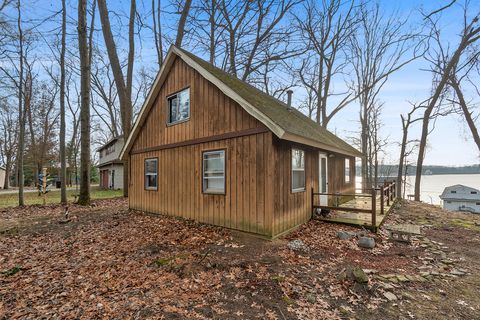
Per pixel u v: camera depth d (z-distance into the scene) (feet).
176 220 28.22
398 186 63.26
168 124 30.81
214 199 24.86
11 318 10.33
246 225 22.00
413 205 41.98
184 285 12.92
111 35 48.16
